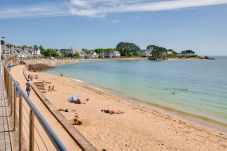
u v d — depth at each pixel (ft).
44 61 387.55
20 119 19.60
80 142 34.12
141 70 341.82
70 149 32.60
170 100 115.55
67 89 121.60
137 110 85.97
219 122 78.38
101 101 97.30
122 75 252.83
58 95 96.89
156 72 308.40
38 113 12.23
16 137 23.32
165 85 176.96
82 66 415.85
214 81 215.72
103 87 152.05
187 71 338.13
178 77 246.27
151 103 105.29
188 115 86.43
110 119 66.95
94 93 120.37
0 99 40.73
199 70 363.15
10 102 32.55
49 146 30.68
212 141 57.93
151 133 58.75
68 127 40.09
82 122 59.98
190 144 54.19
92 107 81.61
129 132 57.00
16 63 245.86
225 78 243.81
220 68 419.13
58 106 75.46
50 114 49.83
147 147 48.78
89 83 170.50
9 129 25.54
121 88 151.23
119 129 58.18
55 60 451.53
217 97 130.62
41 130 36.22
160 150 48.29
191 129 66.69
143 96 123.75
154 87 162.91
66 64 473.26
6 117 30.04
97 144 46.93
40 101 63.31
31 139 15.03
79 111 71.92
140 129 61.05
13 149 20.42
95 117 66.69
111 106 88.53
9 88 35.14
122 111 81.00
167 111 90.94
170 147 50.75
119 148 46.24
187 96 130.00
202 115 87.40
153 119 74.13
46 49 582.35
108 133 53.98
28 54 485.97
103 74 259.80
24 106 45.62
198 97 128.77
